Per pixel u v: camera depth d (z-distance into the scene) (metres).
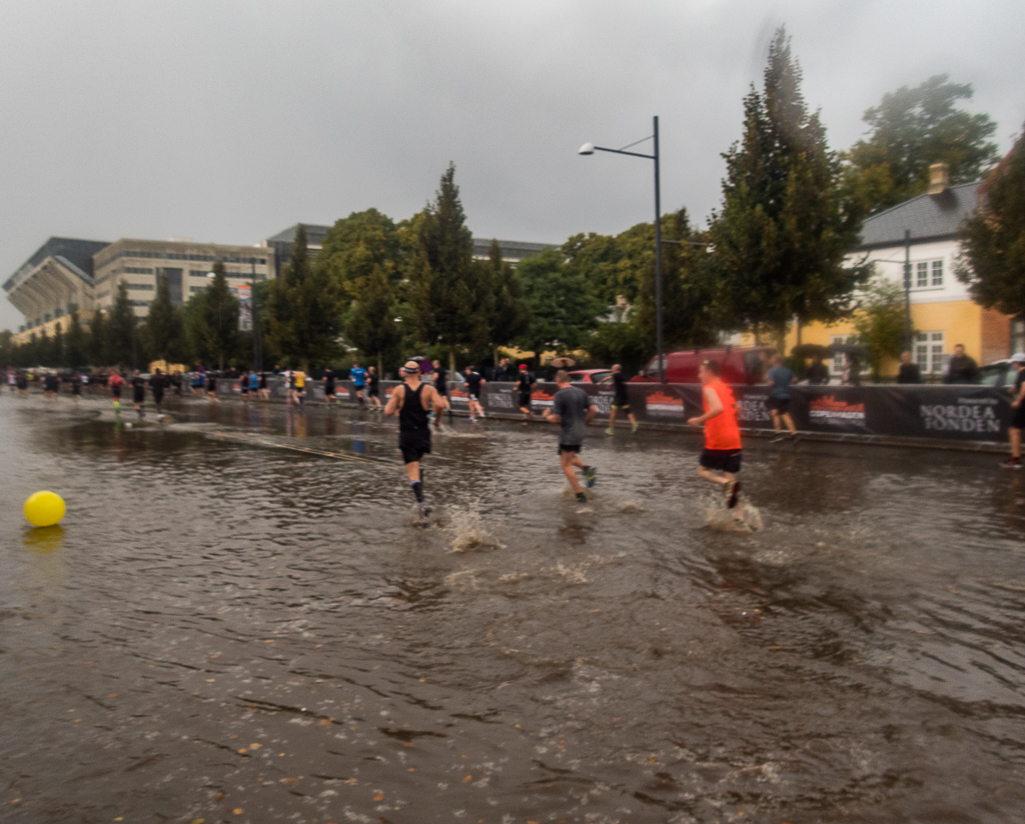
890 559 5.97
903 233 31.27
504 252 118.50
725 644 4.20
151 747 3.14
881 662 3.95
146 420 24.78
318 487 9.97
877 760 2.99
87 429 21.05
